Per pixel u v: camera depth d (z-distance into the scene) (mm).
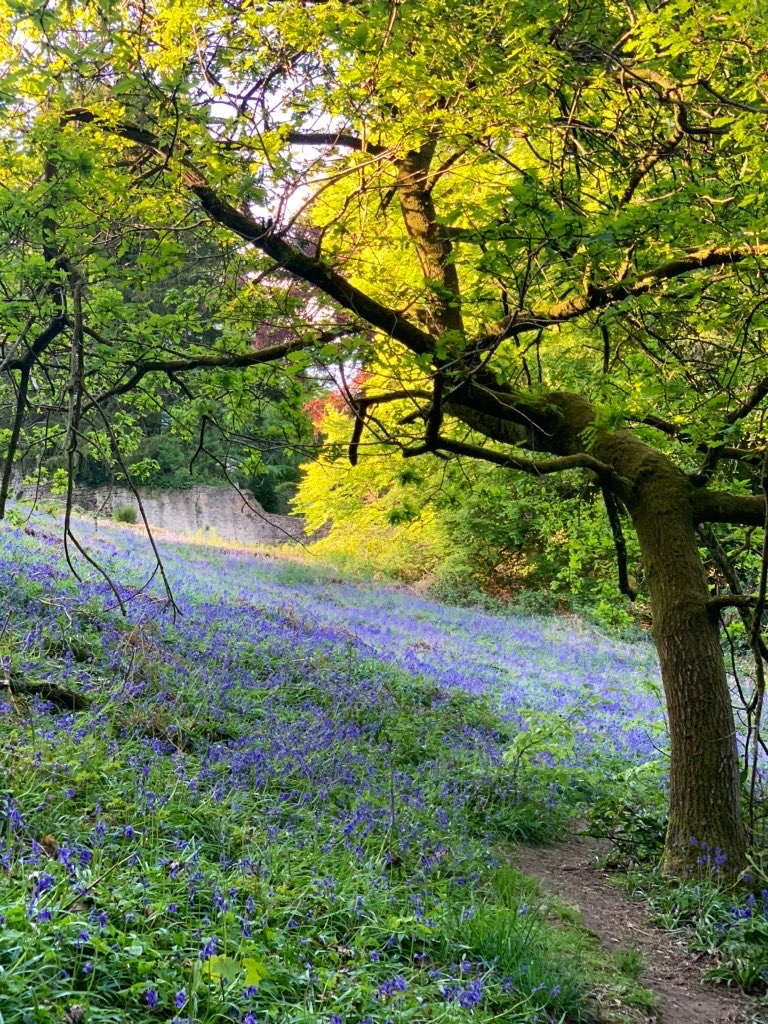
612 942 5609
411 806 6711
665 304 6871
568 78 6457
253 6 5770
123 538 22031
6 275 5230
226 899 4133
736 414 6508
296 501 26719
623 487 7219
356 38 5062
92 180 5320
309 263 6445
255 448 6625
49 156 4977
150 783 5383
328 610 19094
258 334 7570
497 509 25906
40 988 2936
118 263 6082
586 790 9188
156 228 5742
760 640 6305
